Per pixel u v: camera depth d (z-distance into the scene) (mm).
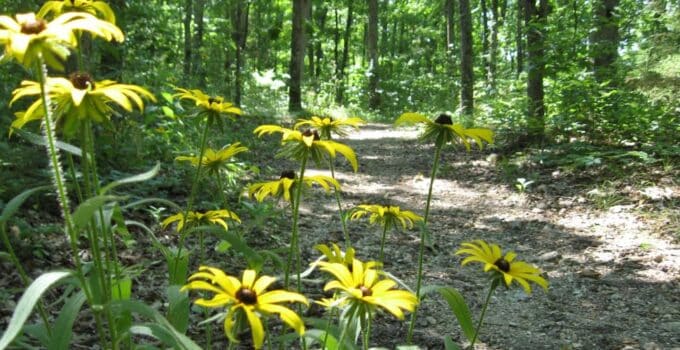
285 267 2072
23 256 3795
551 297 4574
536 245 5906
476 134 2262
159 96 7273
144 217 5148
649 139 8938
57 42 1311
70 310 1474
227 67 15977
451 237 6223
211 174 2516
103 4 1626
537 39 10258
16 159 4590
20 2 4973
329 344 1888
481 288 4766
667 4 10234
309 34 27203
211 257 4586
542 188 7871
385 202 7645
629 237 5934
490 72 19562
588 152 8781
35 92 1443
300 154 2039
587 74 9523
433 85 24312
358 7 30797
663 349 3633
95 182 1568
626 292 4645
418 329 3875
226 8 16438
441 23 35188
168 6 12352
